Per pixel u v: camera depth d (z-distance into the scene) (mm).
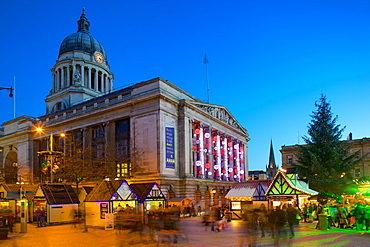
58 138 67438
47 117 68562
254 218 17156
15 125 75625
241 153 76750
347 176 50469
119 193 30766
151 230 19812
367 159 78250
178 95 56906
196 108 57406
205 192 56812
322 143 52250
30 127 71062
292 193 32969
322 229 25906
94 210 31281
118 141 55719
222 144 68000
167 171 49688
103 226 30312
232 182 67688
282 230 19016
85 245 19781
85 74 83000
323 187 48188
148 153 49844
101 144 57781
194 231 26453
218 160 63531
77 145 58250
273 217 20406
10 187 38281
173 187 49938
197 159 57344
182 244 19609
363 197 40000
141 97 51281
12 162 77750
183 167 52594
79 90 78875
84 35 87750
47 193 34375
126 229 23203
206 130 61625
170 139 51406
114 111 55719
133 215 20688
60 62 83062
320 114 54094
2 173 67562
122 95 56250
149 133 50312
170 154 50906
